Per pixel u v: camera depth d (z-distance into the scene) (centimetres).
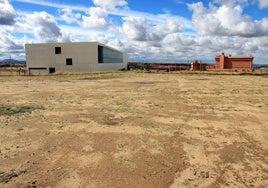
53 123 745
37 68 4425
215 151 531
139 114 887
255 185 388
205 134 654
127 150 529
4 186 370
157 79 2666
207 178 409
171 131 677
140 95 1398
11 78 2762
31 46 4391
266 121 805
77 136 621
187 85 2012
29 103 1100
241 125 752
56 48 4359
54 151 517
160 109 987
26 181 387
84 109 968
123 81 2395
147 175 415
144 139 604
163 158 489
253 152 528
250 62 4272
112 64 5544
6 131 655
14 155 492
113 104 1089
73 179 397
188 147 553
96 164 456
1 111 912
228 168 448
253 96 1384
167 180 399
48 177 402
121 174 417
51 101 1162
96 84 2073
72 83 2159
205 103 1144
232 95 1423
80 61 4350
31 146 545
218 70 4050
